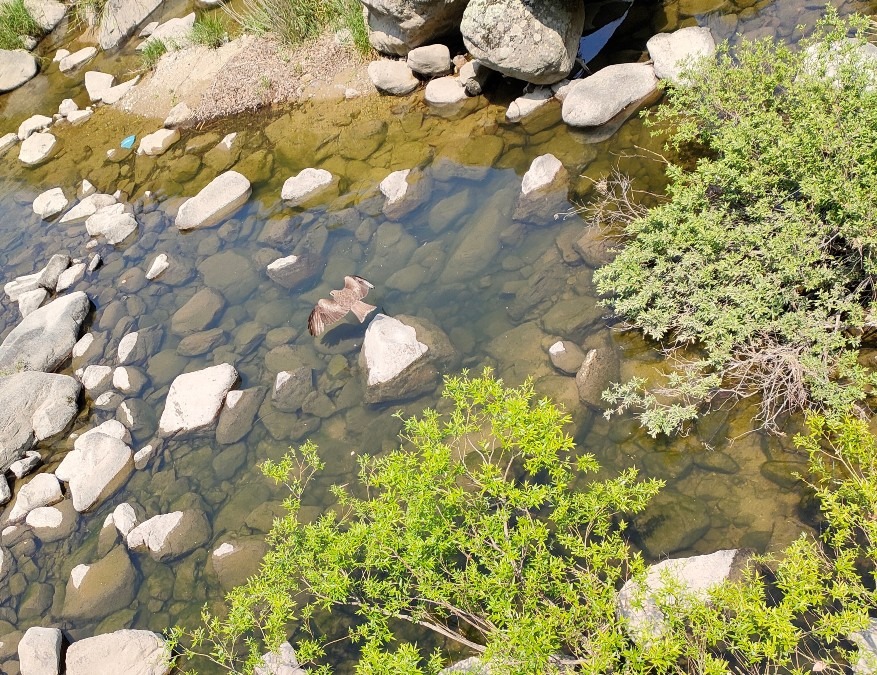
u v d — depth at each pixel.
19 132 11.69
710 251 5.11
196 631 4.97
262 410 6.21
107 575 5.42
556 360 5.44
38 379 7.00
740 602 3.21
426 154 8.00
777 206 5.17
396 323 6.07
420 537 3.89
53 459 6.60
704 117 5.91
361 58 9.39
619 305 5.38
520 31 7.29
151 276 8.10
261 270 7.60
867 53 6.11
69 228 9.52
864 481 3.57
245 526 5.48
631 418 5.00
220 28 10.94
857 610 3.13
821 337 4.48
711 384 4.67
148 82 11.15
